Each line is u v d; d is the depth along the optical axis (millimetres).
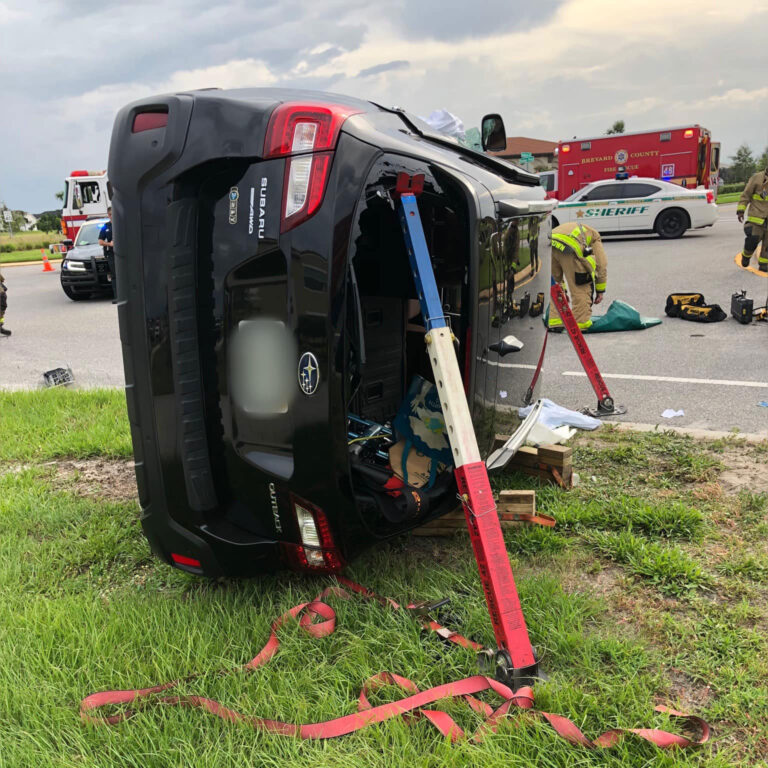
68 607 2996
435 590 3025
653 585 3109
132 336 2742
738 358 6980
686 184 19906
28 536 3902
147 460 2836
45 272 25266
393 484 3006
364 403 3514
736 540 3438
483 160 3605
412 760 2113
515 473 4293
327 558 2736
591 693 2402
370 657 2617
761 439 4750
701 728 2238
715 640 2680
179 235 2625
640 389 6219
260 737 2258
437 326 2572
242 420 2730
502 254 3143
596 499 3973
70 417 6180
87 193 21516
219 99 2555
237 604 2979
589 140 20891
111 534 3779
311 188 2436
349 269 2514
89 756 2199
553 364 7297
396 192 2662
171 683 2467
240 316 2643
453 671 2520
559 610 2863
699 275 12094
